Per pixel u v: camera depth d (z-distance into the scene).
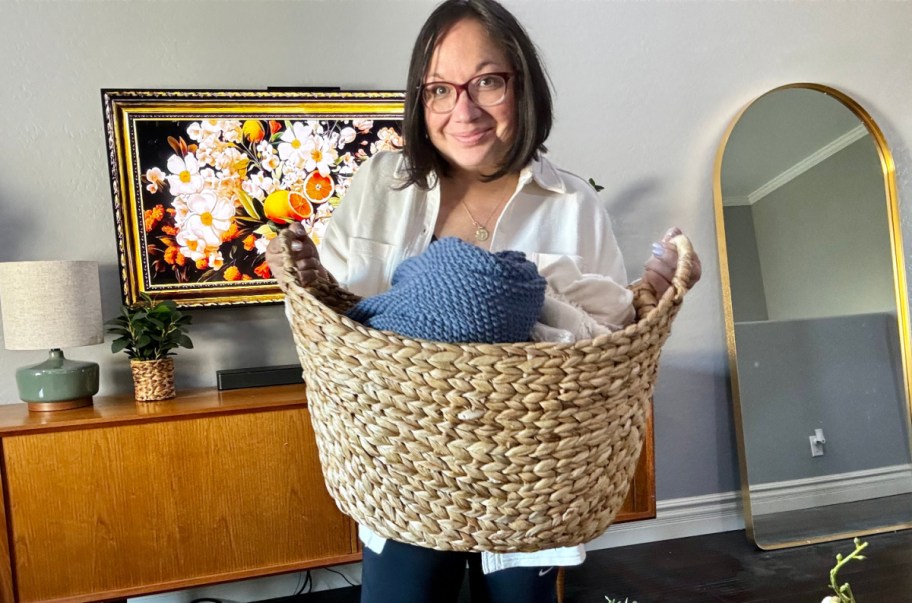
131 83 1.81
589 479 0.62
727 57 2.27
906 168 2.44
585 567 2.08
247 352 1.93
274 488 1.61
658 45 2.20
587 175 2.16
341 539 1.66
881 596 1.83
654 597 1.87
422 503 0.62
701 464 2.30
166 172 1.81
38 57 1.75
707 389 2.30
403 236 0.91
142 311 1.76
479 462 0.59
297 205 1.90
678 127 2.23
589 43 2.13
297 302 0.64
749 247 2.29
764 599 1.84
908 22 2.43
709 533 2.31
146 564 1.54
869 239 2.40
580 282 0.76
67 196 1.79
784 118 2.32
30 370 1.59
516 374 0.57
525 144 0.81
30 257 1.78
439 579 0.90
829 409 2.34
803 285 2.34
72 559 1.50
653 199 2.22
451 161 0.88
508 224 0.91
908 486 2.37
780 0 2.30
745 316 2.28
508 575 0.89
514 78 0.80
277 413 1.60
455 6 0.79
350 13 1.93
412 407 0.59
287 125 1.88
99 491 1.50
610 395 0.61
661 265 0.78
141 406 1.61
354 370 0.60
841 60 2.38
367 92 1.92
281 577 1.97
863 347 2.38
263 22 1.88
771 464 2.27
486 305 0.61
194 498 1.56
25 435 1.46
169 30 1.82
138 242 1.81
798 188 2.34
